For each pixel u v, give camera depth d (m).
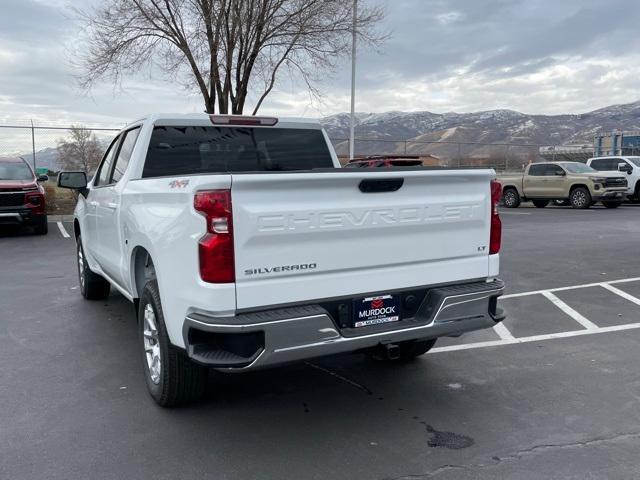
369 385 4.57
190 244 3.32
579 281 8.37
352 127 21.38
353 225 3.53
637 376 4.70
